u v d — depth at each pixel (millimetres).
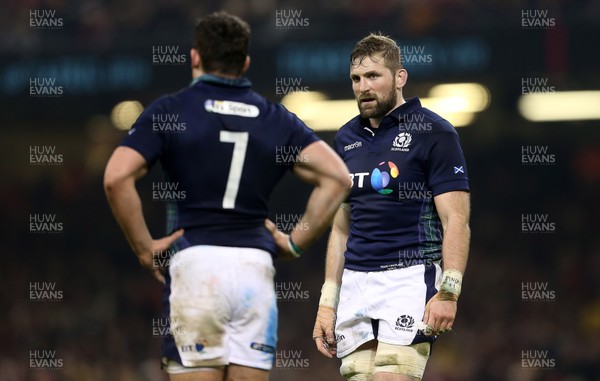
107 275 80312
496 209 80750
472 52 58750
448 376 60531
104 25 64375
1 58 64562
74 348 67562
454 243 19469
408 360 19766
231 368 16562
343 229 21438
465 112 73438
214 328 16312
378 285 20234
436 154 20062
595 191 79375
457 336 65562
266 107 17109
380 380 19750
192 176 16594
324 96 67875
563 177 80312
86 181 85312
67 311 73688
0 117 78125
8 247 83375
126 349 68375
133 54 63312
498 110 74375
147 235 16422
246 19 62656
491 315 68438
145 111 16672
